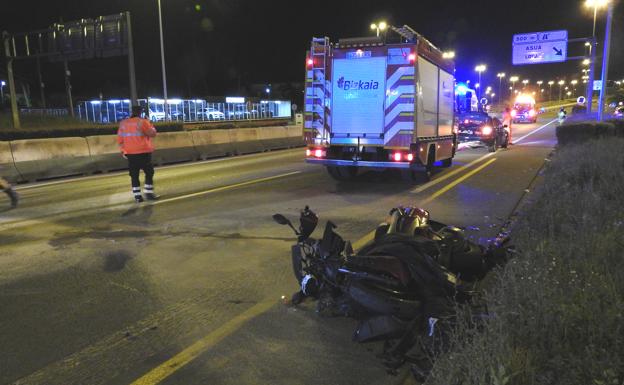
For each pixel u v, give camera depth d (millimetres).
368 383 3416
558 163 13195
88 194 11281
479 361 2688
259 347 3936
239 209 9297
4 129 21672
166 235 7414
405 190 11430
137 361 3746
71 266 5992
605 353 2678
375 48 11617
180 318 4488
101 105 49938
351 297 3920
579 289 3338
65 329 4285
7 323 4410
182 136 18859
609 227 4895
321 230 7645
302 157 19875
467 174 14016
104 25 28344
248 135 22594
